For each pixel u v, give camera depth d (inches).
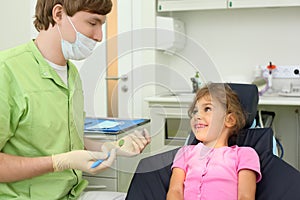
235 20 121.0
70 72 56.1
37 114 50.2
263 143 63.6
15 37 116.5
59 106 52.7
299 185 55.8
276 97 108.0
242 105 64.8
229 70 122.9
